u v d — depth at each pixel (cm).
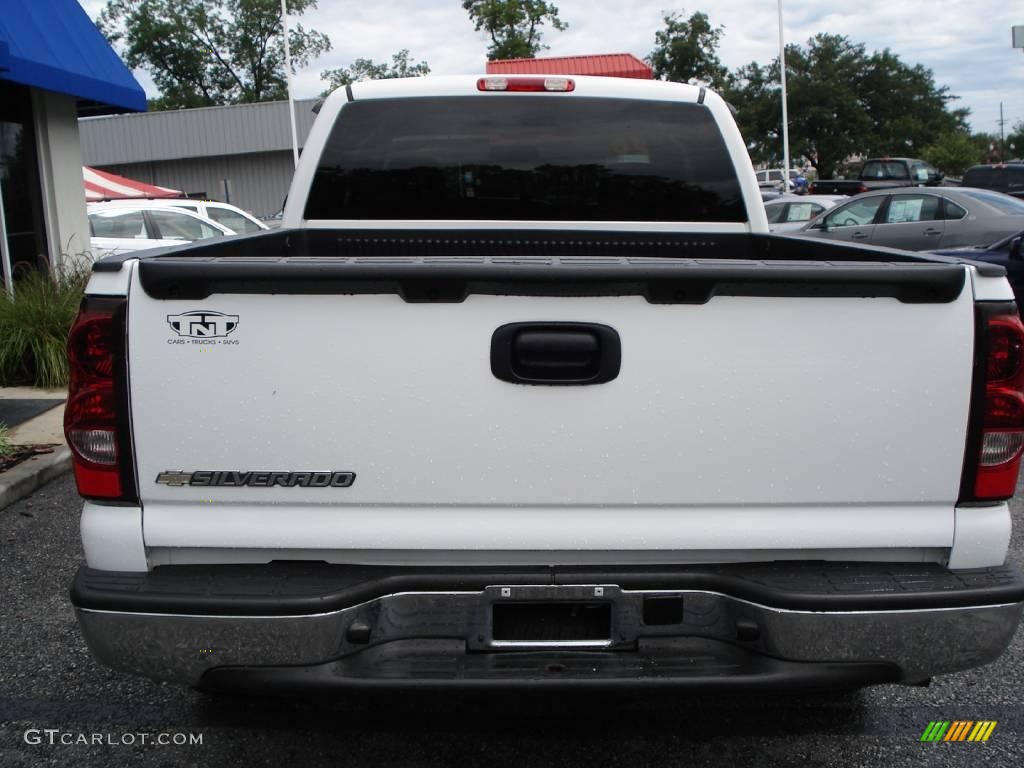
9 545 516
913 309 244
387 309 241
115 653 248
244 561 258
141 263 240
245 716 340
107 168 4294
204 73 6575
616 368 244
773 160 6097
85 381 245
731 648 257
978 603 247
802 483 250
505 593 253
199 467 247
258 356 243
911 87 6159
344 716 339
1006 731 329
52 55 980
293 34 6512
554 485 249
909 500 253
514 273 238
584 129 430
